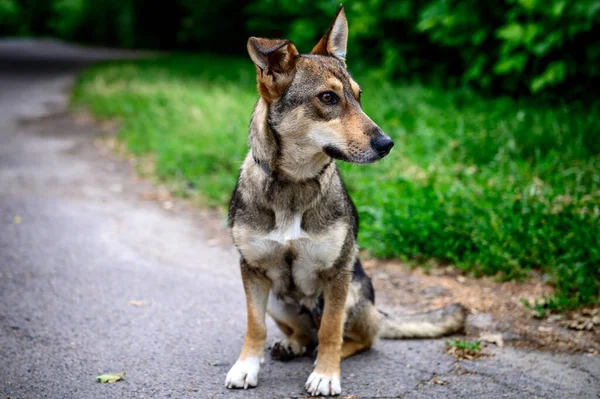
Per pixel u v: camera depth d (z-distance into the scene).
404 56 11.96
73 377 3.61
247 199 3.58
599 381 3.59
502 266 5.03
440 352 3.99
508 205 5.39
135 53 31.97
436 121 8.36
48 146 10.12
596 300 4.50
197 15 27.75
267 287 3.72
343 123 3.51
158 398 3.40
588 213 5.21
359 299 3.85
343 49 4.11
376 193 6.11
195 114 10.39
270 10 17.97
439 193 5.83
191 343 4.09
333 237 3.52
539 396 3.43
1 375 3.61
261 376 3.71
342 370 3.78
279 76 3.48
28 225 6.38
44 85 18.69
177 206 7.18
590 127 7.42
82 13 41.22
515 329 4.27
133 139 9.95
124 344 4.05
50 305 4.61
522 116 7.88
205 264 5.55
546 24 8.60
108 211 6.93
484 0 9.73
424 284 5.07
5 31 51.00
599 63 8.83
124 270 5.33
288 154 3.47
